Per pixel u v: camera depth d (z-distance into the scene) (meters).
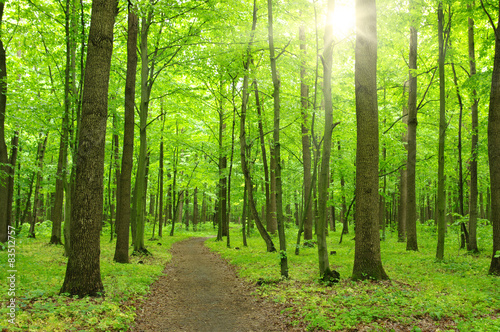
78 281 6.45
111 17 7.02
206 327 5.98
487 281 7.43
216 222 39.75
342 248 15.55
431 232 20.75
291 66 13.44
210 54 13.12
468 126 16.44
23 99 13.05
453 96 14.03
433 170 20.84
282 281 8.62
